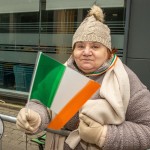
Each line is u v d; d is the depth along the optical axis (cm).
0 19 691
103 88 145
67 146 162
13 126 492
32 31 648
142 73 502
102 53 151
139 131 139
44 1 617
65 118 149
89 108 140
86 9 564
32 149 418
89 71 155
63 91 148
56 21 610
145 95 146
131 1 491
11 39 682
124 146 137
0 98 697
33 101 163
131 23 498
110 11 533
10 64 696
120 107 140
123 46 516
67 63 169
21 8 653
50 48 630
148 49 488
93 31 148
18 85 691
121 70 150
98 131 136
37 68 150
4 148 420
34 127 149
